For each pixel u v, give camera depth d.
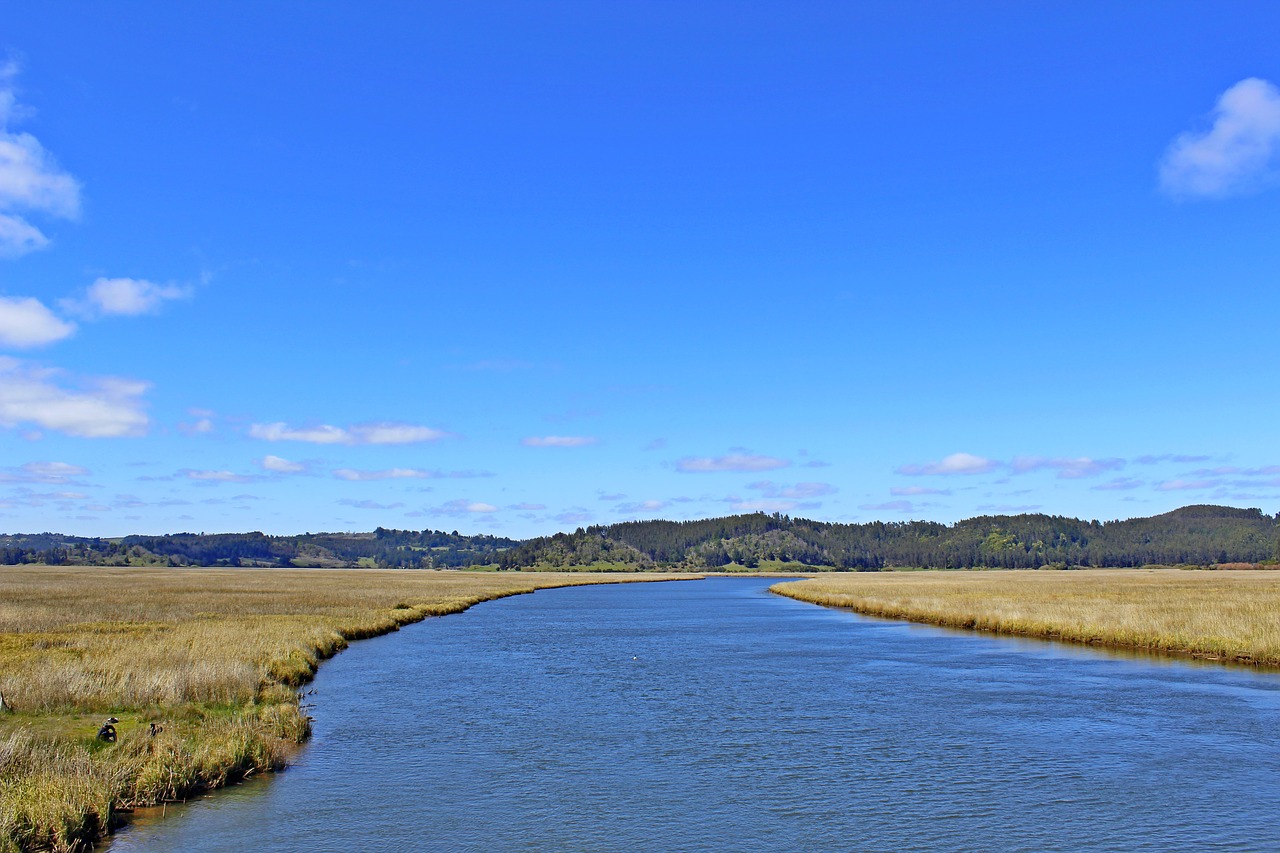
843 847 12.62
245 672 22.92
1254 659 32.19
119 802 13.88
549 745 18.88
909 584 107.81
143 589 78.56
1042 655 35.03
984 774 16.50
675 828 13.43
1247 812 14.20
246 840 12.68
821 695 25.45
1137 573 181.38
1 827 10.96
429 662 33.16
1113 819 13.86
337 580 125.50
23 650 27.30
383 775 16.34
